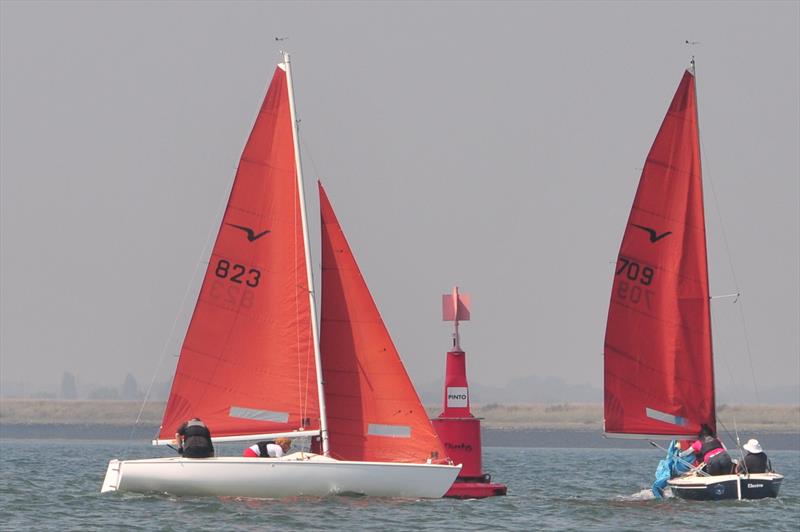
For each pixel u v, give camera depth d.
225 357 143.00
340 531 119.31
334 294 142.00
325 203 143.12
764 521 131.88
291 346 142.00
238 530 119.38
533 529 125.44
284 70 143.38
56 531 120.38
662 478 151.75
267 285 142.88
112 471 140.12
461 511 135.25
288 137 143.25
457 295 150.50
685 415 151.75
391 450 140.62
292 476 136.25
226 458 136.75
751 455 148.50
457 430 150.12
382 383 141.00
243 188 143.25
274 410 141.88
